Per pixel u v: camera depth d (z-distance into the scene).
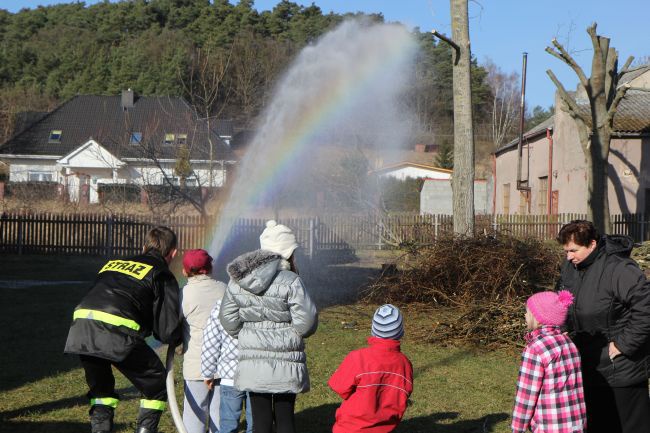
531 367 4.00
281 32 74.12
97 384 5.11
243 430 5.69
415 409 6.45
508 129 79.88
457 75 14.02
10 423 5.88
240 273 4.34
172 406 5.03
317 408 6.48
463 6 13.91
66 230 23.14
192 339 5.10
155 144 31.17
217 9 78.69
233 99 48.91
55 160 48.72
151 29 82.88
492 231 12.31
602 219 20.61
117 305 4.88
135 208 29.58
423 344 9.45
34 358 8.41
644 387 4.27
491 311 9.60
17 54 84.06
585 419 4.04
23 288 15.32
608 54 21.19
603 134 20.53
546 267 11.63
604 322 4.25
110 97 52.16
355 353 4.39
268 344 4.34
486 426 5.96
